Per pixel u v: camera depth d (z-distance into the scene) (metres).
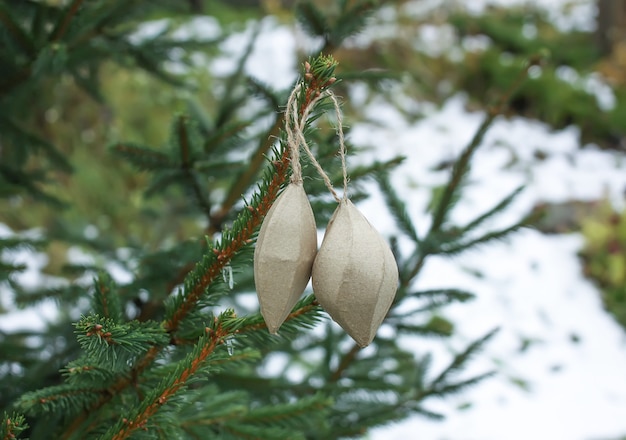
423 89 5.70
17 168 1.79
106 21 1.55
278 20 5.68
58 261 3.09
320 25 1.42
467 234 1.51
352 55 5.62
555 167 4.79
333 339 1.71
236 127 1.43
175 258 1.44
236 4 6.05
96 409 1.05
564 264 3.98
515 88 1.47
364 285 0.85
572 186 4.57
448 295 1.47
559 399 3.02
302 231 0.86
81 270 1.70
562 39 6.41
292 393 1.48
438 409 2.93
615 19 6.07
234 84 1.83
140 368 1.03
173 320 1.02
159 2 1.69
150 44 1.71
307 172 1.19
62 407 1.05
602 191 4.50
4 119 1.69
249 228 0.96
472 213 3.98
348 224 0.86
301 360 2.46
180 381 0.95
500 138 5.10
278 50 5.24
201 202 1.46
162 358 1.04
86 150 3.82
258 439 1.13
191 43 1.77
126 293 1.40
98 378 1.03
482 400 2.97
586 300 3.73
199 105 1.79
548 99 5.38
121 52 1.69
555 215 4.27
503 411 2.92
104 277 1.04
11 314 2.59
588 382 3.14
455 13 6.58
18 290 1.52
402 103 5.50
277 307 0.86
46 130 3.62
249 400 1.46
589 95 5.41
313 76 0.86
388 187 1.54
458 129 5.23
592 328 3.52
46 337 1.64
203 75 4.50
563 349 3.34
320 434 1.42
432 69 5.84
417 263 1.52
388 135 5.03
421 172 4.48
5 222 3.33
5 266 1.26
